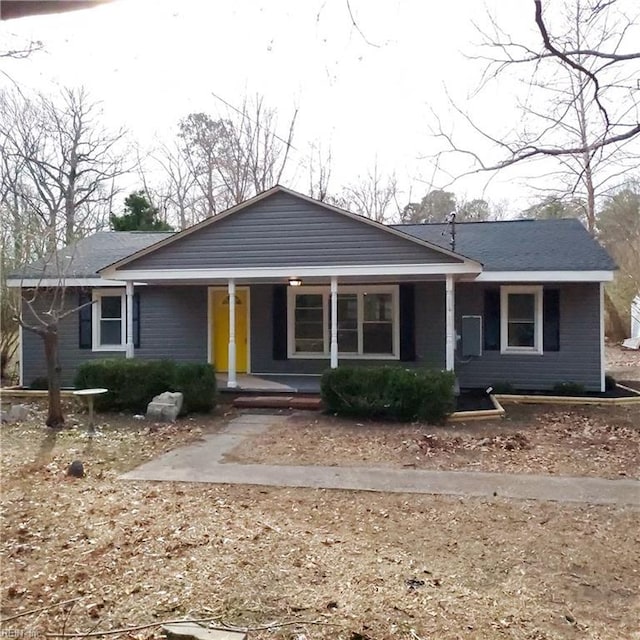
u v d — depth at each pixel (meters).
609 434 9.48
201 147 29.81
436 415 10.39
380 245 12.21
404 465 7.52
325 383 10.99
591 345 13.82
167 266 12.98
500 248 14.78
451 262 11.82
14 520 5.30
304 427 10.02
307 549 4.69
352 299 14.60
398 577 4.19
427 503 5.96
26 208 16.14
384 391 10.55
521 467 7.42
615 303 28.16
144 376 11.46
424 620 3.56
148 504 5.86
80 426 10.16
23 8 1.89
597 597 3.95
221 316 15.34
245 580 4.07
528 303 14.20
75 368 15.09
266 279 13.34
